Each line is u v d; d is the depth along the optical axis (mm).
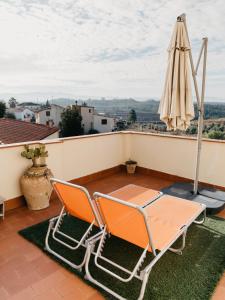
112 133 5309
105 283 2133
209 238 2828
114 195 3133
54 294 2039
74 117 32781
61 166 4250
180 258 2457
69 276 2246
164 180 5051
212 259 2439
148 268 1871
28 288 2105
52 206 3740
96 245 2699
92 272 2279
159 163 5188
